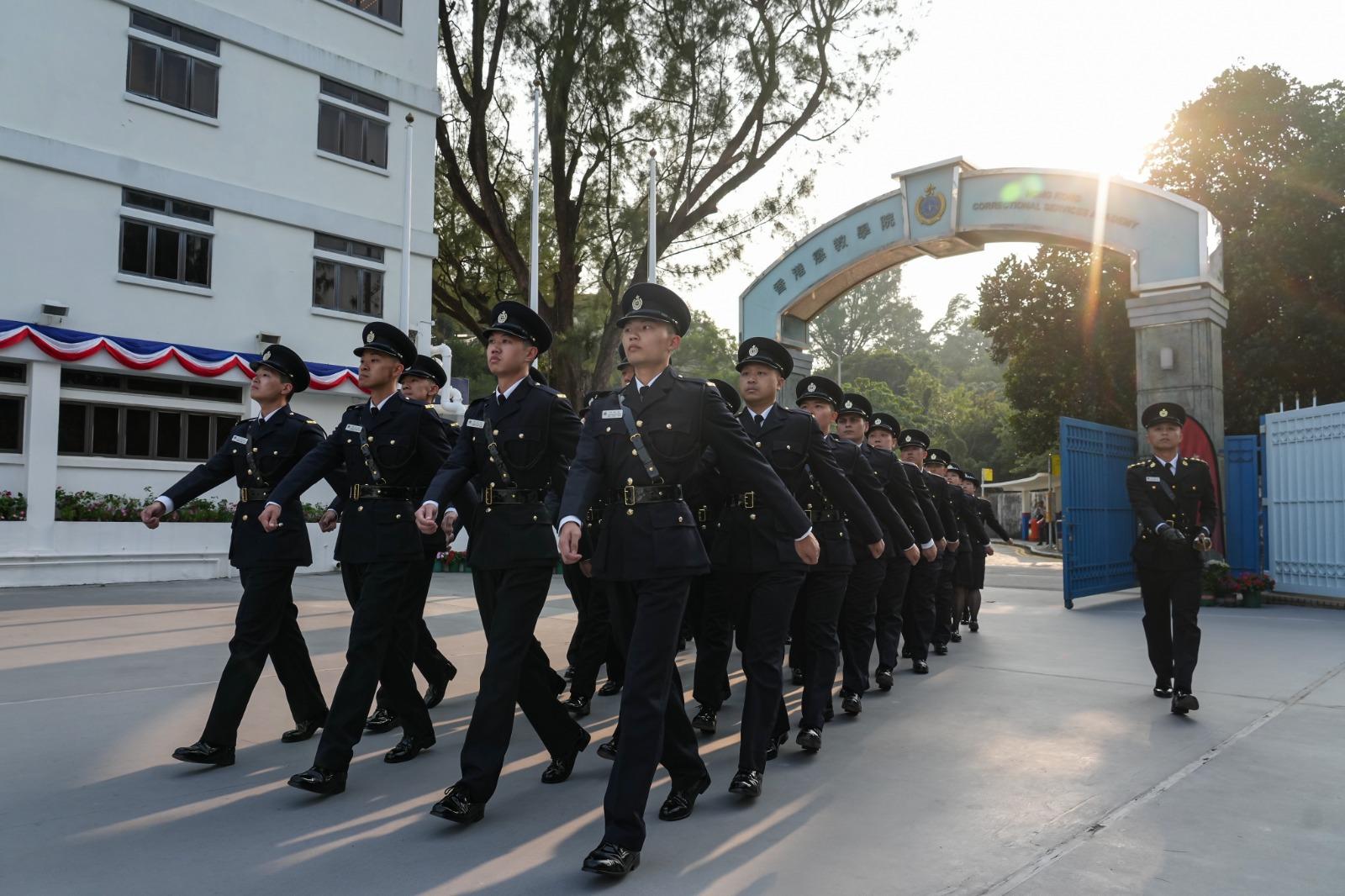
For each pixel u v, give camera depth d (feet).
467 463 13.85
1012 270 82.89
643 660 11.46
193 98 50.16
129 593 39.19
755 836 12.11
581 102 64.44
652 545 11.73
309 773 13.42
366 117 57.98
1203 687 22.07
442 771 14.93
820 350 300.20
